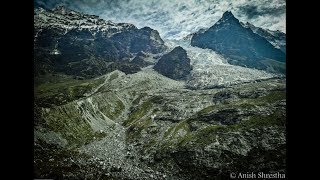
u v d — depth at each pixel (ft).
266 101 600.39
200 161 440.86
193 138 508.94
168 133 573.33
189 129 568.41
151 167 458.09
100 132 591.78
